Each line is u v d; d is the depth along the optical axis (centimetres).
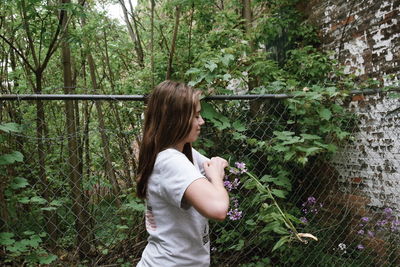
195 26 511
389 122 374
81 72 600
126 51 570
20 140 297
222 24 471
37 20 376
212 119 276
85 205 319
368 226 391
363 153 400
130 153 321
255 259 333
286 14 516
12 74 461
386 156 377
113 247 315
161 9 501
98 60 593
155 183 129
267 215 190
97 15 462
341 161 409
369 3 407
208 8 490
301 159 281
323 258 336
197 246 133
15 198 267
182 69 480
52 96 238
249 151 327
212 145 288
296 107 296
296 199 388
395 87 300
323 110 300
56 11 374
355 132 382
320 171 401
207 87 287
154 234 133
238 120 290
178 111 130
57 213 329
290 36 514
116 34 553
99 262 310
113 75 573
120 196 316
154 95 134
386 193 376
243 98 276
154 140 132
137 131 308
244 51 384
